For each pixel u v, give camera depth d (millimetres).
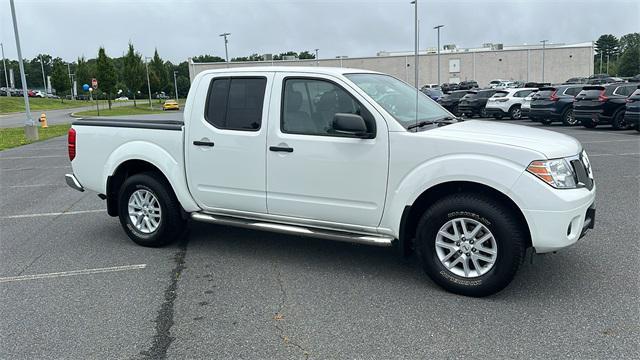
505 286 4004
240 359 3285
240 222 5000
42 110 54031
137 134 5484
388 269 4793
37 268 5027
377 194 4324
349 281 4520
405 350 3344
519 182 3801
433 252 4234
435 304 4016
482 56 68688
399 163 4195
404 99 4859
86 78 86938
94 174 5824
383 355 3291
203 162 5094
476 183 4031
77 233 6273
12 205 7945
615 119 16750
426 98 5383
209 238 5910
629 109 15602
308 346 3424
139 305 4113
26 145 17922
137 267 5004
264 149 4734
